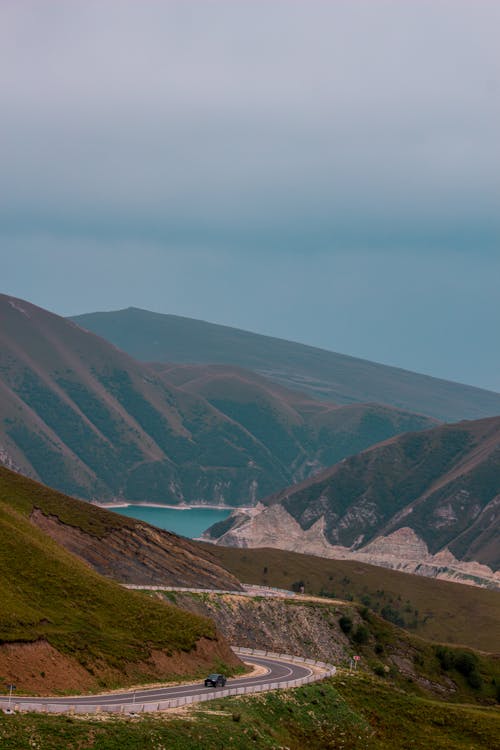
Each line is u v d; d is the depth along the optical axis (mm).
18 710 154250
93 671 197875
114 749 150250
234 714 183875
